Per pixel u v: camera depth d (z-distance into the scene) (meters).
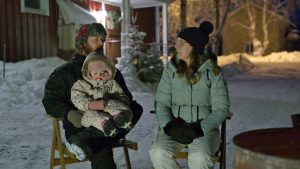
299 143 2.18
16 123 6.88
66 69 3.41
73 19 12.80
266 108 8.62
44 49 12.84
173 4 33.00
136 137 5.90
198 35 3.25
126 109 3.19
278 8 37.50
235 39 38.50
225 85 3.30
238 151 2.13
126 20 13.03
